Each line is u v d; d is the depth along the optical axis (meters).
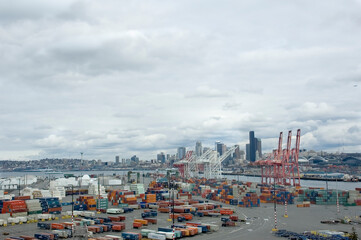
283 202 191.25
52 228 108.25
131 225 117.12
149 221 121.62
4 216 121.31
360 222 125.62
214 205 167.00
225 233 104.62
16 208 127.69
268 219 134.25
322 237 94.25
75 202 171.12
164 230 100.62
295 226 117.38
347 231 106.19
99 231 104.00
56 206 142.50
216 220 131.12
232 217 127.69
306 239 91.69
